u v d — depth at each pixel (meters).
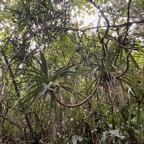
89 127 2.68
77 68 2.21
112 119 2.48
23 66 2.56
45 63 2.05
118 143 2.43
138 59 2.57
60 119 2.26
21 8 2.71
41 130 2.74
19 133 3.00
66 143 2.53
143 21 1.89
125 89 2.18
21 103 2.10
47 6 2.72
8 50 2.74
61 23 2.74
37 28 2.68
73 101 2.27
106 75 2.07
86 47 2.40
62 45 3.01
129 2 1.81
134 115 2.36
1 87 2.51
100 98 2.23
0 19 2.79
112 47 2.12
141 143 2.27
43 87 1.99
